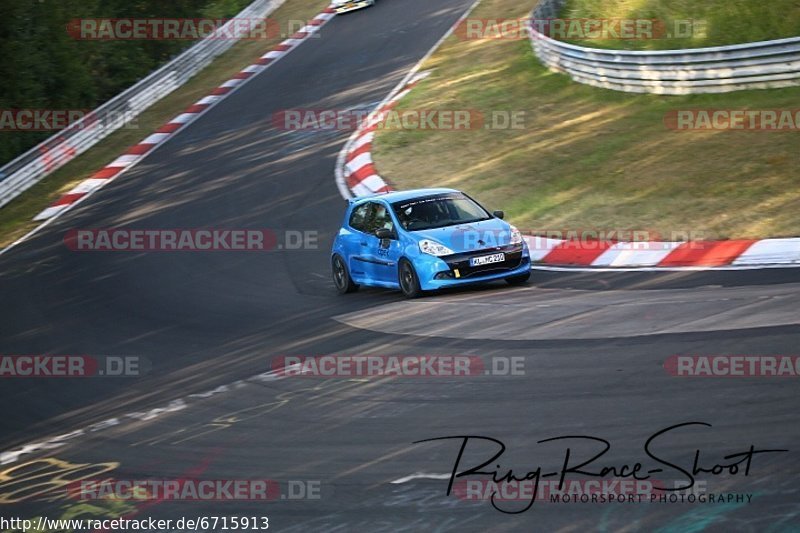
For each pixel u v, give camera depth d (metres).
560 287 41.84
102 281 60.62
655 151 62.97
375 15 135.38
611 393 25.36
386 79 103.00
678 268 42.84
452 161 72.00
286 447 25.89
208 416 30.38
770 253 42.72
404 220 45.03
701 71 71.38
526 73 89.75
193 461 26.27
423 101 89.62
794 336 27.66
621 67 77.00
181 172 86.75
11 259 71.25
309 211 68.75
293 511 21.36
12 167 88.06
